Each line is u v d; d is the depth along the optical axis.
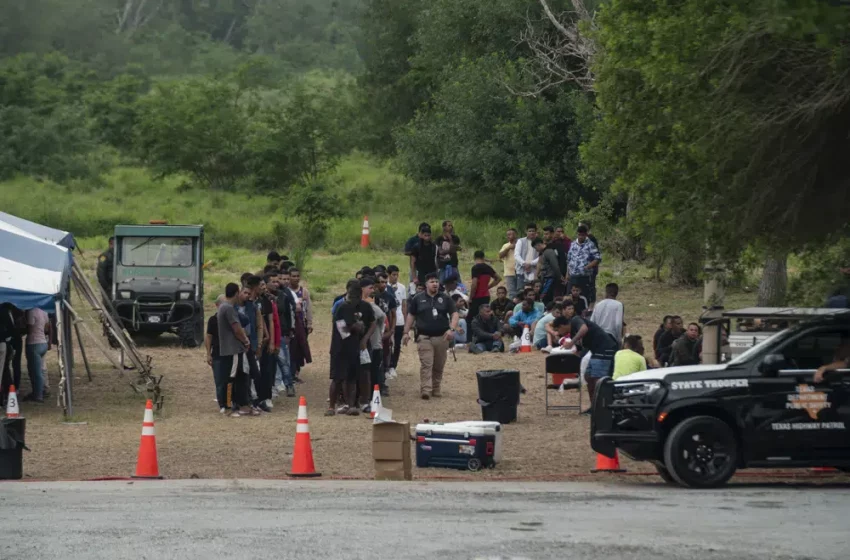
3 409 41.97
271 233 97.38
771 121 28.72
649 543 20.66
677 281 77.00
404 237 96.56
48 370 52.16
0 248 41.59
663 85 29.94
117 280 59.41
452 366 53.62
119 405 43.84
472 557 19.33
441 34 109.81
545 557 19.38
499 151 99.94
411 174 113.25
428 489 28.31
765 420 28.28
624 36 32.72
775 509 24.75
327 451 35.03
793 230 30.95
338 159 125.19
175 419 40.84
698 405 28.41
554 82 100.81
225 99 130.75
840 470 32.19
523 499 26.36
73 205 107.62
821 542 20.84
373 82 142.88
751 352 29.03
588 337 40.75
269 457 33.88
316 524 22.55
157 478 30.39
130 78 157.50
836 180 30.22
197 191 119.62
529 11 103.31
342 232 97.88
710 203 30.98
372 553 19.62
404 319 51.53
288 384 46.28
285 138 119.44
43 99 145.00
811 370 28.61
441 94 110.88
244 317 41.31
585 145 36.38
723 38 28.86
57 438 36.59
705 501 26.02
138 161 136.75
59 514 23.77
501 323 60.94
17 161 124.31
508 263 67.06
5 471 30.08
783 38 28.23
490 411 40.47
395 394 46.94
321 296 75.44
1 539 20.86
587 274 60.75
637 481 30.56
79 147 132.00
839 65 27.45
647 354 55.88
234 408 41.66
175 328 59.12
